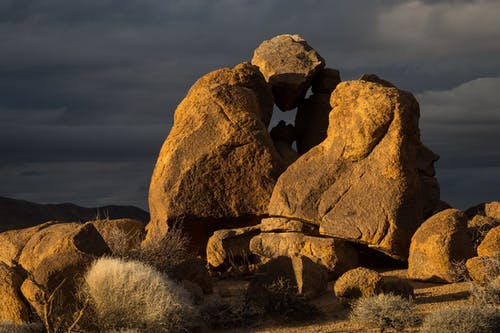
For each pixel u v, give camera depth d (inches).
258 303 628.4
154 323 561.6
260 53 1189.1
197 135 944.3
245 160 929.5
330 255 790.5
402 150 831.1
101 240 645.3
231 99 972.6
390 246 792.3
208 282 733.9
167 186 917.8
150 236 928.9
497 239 714.2
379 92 861.2
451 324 500.7
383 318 552.4
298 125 1182.3
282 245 828.0
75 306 592.4
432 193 1032.2
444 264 714.2
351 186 838.5
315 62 1159.0
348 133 862.5
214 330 597.9
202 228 933.8
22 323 587.5
